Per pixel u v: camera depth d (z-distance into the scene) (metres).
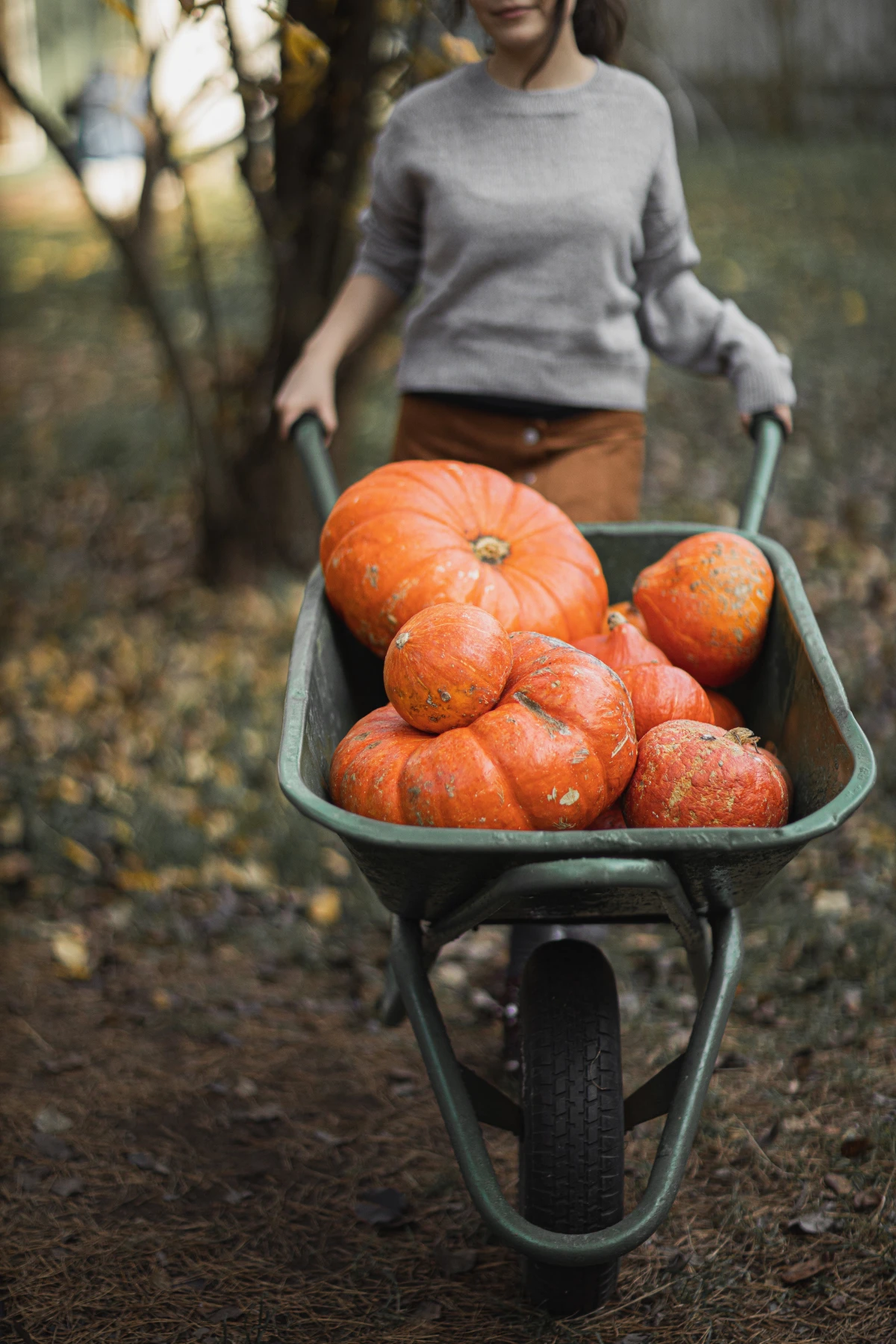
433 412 2.68
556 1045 1.90
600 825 1.83
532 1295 2.07
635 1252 2.19
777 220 9.70
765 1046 2.72
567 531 2.23
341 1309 2.10
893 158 11.52
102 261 10.10
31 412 7.48
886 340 7.29
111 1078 2.76
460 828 1.61
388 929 3.32
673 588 2.13
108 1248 2.26
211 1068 2.80
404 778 1.70
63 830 3.69
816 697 1.87
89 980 3.13
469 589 2.06
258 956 3.24
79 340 8.55
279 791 3.86
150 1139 2.56
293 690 1.86
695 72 13.97
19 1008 3.01
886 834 3.41
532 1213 1.84
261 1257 2.24
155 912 3.39
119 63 7.80
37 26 13.27
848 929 3.06
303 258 4.70
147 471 6.50
